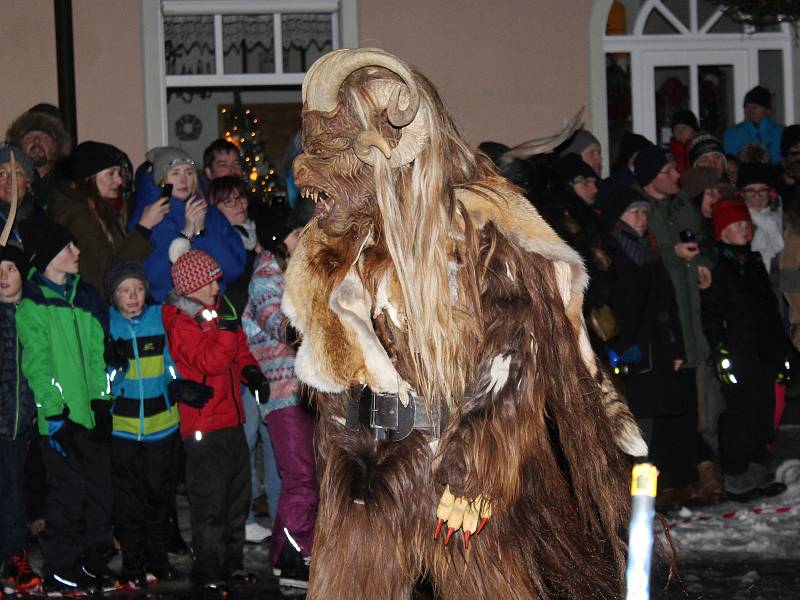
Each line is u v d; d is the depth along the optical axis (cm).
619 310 598
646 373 607
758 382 660
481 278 301
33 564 561
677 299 629
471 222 303
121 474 527
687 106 1027
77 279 523
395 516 310
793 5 865
